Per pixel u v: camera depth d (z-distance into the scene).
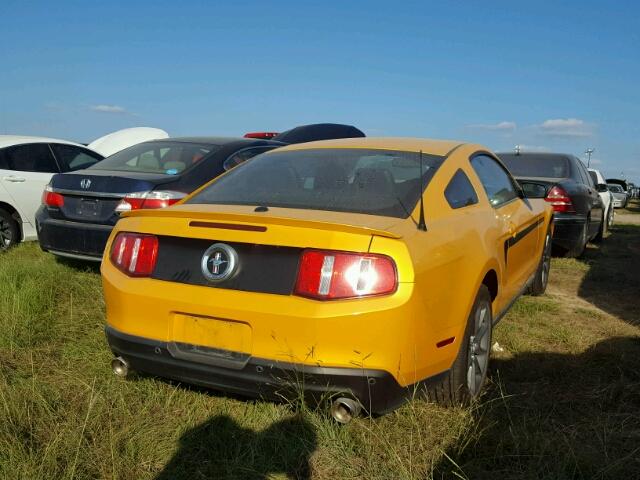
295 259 2.70
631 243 11.51
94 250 5.49
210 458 2.73
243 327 2.73
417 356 2.73
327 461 2.69
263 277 2.73
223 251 2.81
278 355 2.66
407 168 3.51
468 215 3.53
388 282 2.60
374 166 3.54
